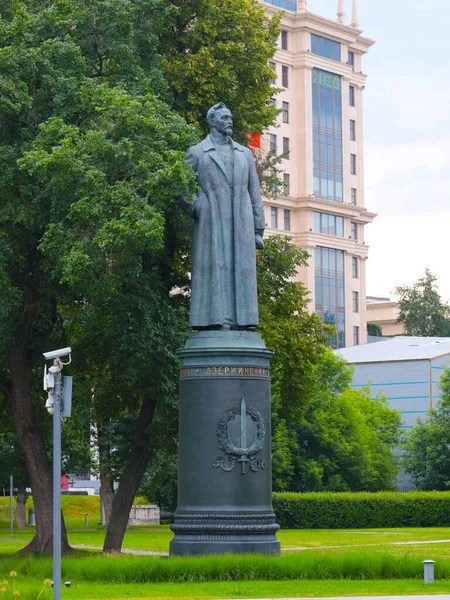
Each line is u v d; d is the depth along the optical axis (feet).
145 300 102.89
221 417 84.99
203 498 84.64
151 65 107.45
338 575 78.43
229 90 116.37
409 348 299.99
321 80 381.81
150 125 93.25
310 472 227.40
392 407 288.51
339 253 387.96
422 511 209.97
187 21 117.50
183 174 87.71
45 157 90.48
